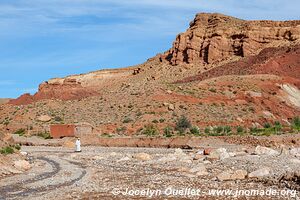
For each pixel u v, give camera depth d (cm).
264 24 16875
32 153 5834
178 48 17625
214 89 10981
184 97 10438
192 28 18188
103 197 2348
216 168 3397
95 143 7400
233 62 15000
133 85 16138
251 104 10444
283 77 12212
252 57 15025
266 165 3206
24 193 2531
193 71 15912
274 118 9969
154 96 10550
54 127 8056
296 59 13638
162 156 4978
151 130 8356
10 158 3984
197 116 9394
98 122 9450
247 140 6125
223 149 4406
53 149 6638
